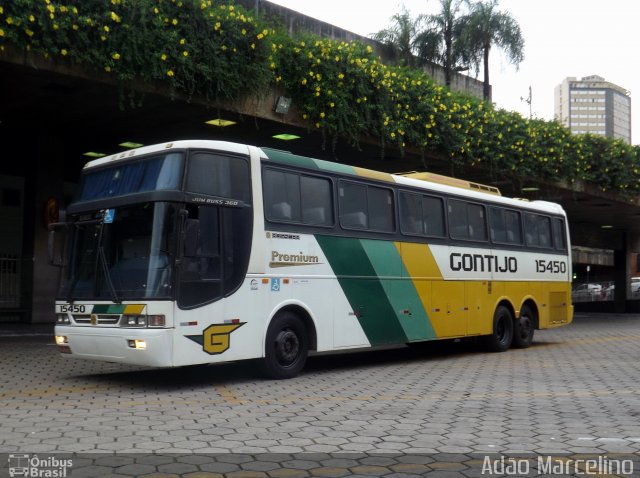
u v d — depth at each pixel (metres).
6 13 12.09
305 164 11.42
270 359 10.57
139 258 9.48
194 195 9.59
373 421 7.32
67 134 19.41
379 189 12.91
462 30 33.88
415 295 13.36
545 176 25.20
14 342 16.19
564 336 21.64
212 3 15.14
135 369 11.98
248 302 10.19
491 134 21.86
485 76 35.03
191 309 9.41
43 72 13.38
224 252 9.93
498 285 15.88
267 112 16.52
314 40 17.08
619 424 7.21
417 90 19.41
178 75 14.37
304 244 11.17
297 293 10.98
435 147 20.23
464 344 18.44
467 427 7.02
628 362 13.61
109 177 10.30
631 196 30.67
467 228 15.10
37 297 19.19
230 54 15.03
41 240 19.31
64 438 6.42
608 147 28.42
